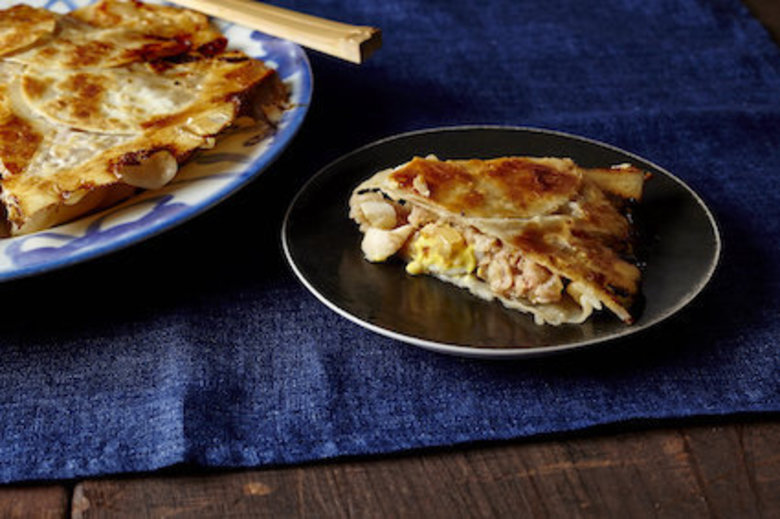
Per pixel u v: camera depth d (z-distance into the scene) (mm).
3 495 572
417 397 601
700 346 619
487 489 568
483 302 619
